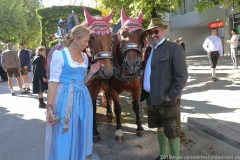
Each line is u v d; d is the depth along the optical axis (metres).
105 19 3.60
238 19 17.67
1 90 10.58
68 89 2.56
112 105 5.50
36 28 39.19
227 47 19.06
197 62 16.17
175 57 2.72
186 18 24.28
